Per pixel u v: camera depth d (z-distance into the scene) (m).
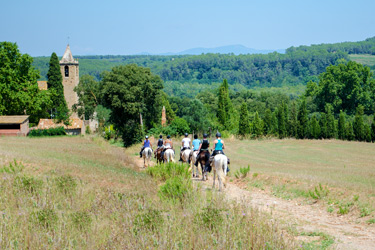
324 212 15.46
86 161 25.58
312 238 11.53
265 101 172.12
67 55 109.75
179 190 14.23
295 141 78.62
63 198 13.35
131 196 13.43
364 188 17.67
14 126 69.88
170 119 117.69
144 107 71.25
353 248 10.55
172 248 8.29
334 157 47.59
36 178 15.62
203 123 84.50
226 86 103.94
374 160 43.94
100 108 92.00
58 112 90.69
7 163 20.25
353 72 118.94
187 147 25.20
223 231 9.23
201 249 8.31
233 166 31.69
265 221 10.47
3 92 66.00
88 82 84.50
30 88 69.88
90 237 9.05
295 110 86.94
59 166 20.50
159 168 21.72
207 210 10.70
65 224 9.73
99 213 11.55
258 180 22.11
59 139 58.16
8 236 8.52
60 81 95.81
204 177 23.09
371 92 123.06
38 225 9.63
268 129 86.44
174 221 10.05
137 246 8.23
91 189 14.71
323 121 84.56
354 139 80.62
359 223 13.63
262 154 51.34
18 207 12.10
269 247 8.62
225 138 80.56
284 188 19.67
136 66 72.00
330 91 120.62
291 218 14.14
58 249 8.27
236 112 107.69
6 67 66.50
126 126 60.75
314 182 19.56
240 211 11.14
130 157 37.97
